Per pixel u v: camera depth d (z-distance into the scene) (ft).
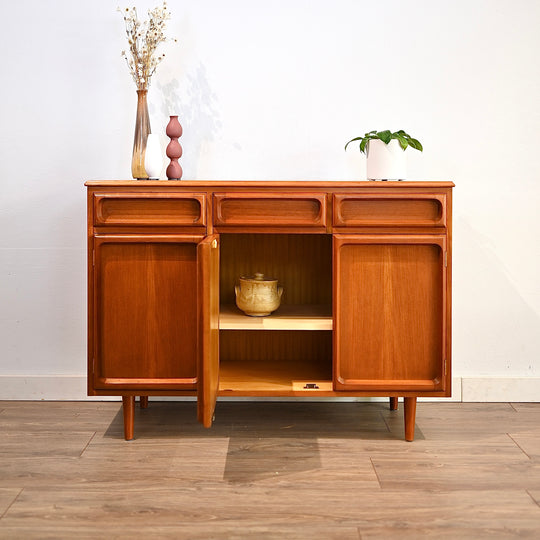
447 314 6.07
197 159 7.41
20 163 7.39
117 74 7.34
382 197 5.99
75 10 7.29
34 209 7.43
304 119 7.38
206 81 7.35
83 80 7.34
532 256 7.41
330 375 6.66
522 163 7.35
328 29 7.30
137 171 6.60
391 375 6.15
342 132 7.38
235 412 7.12
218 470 5.50
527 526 4.54
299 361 7.32
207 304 5.02
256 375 6.68
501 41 7.27
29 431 6.46
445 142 7.36
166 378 6.12
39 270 7.47
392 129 7.36
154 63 6.98
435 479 5.32
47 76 7.33
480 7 7.25
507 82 7.30
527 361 7.51
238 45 7.32
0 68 7.32
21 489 5.10
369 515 4.70
